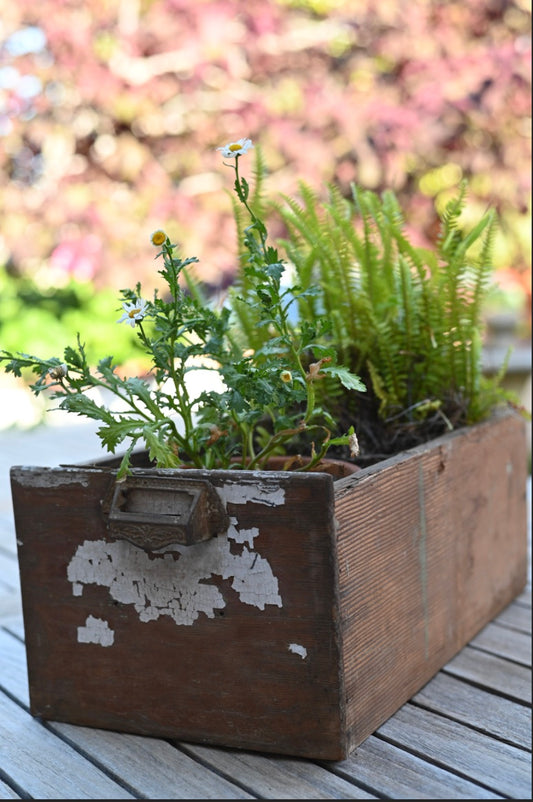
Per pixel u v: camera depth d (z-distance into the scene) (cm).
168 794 118
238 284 181
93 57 480
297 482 120
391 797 116
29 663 139
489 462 172
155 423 131
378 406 174
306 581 121
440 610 153
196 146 496
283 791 118
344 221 171
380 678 133
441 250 175
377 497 132
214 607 126
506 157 494
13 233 509
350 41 493
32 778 123
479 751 127
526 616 178
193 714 130
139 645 132
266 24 481
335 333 173
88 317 564
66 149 498
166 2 477
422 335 172
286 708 124
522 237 521
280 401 132
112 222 495
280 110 485
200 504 124
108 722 135
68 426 436
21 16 483
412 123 475
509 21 491
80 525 133
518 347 419
